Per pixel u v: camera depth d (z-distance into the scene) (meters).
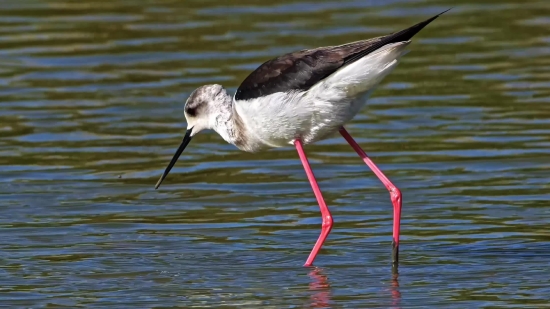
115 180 13.87
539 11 21.80
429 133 15.54
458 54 19.34
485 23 21.12
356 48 10.16
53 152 15.02
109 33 20.61
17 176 13.99
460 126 15.76
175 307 9.39
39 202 12.94
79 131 15.90
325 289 9.83
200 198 13.14
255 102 10.51
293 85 10.30
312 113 10.38
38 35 20.50
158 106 16.92
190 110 11.60
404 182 13.49
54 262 10.77
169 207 12.80
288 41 19.58
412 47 19.88
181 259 10.86
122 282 10.13
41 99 17.27
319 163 14.52
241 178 13.98
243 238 11.57
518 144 14.83
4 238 11.55
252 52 19.05
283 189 13.49
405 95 17.38
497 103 16.72
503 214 12.13
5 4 22.78
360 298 9.55
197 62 18.73
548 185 13.12
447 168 13.98
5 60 19.12
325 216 10.75
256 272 10.41
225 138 11.41
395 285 9.91
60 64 18.92
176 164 14.61
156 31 20.67
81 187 13.57
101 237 11.62
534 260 10.56
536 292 9.59
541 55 19.05
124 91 17.58
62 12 22.16
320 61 10.20
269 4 22.56
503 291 9.66
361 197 13.03
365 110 16.77
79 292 9.84
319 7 22.25
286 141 10.80
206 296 9.69
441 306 9.27
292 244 11.34
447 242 11.26
